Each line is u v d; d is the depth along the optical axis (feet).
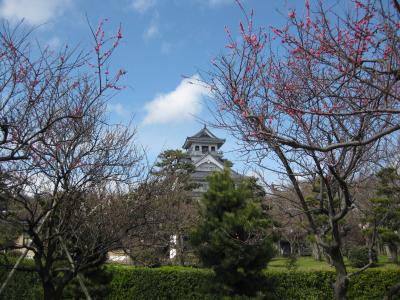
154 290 47.21
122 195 24.32
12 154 16.53
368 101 16.08
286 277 43.98
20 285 44.47
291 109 15.46
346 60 14.58
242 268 35.29
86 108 19.92
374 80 16.07
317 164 19.95
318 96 16.17
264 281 37.01
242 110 17.28
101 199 22.84
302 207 23.63
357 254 62.69
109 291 36.40
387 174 39.78
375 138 12.82
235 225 35.06
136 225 23.56
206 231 37.14
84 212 22.79
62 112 20.79
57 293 21.47
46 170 21.93
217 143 107.34
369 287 42.65
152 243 26.96
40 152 19.90
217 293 37.14
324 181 20.76
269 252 35.45
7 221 19.99
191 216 49.08
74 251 24.50
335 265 21.89
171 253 58.03
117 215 22.52
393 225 47.67
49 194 21.61
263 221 33.91
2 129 16.25
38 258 21.39
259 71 18.37
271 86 18.25
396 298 41.68
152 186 25.79
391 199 44.62
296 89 18.25
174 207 37.73
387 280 42.57
